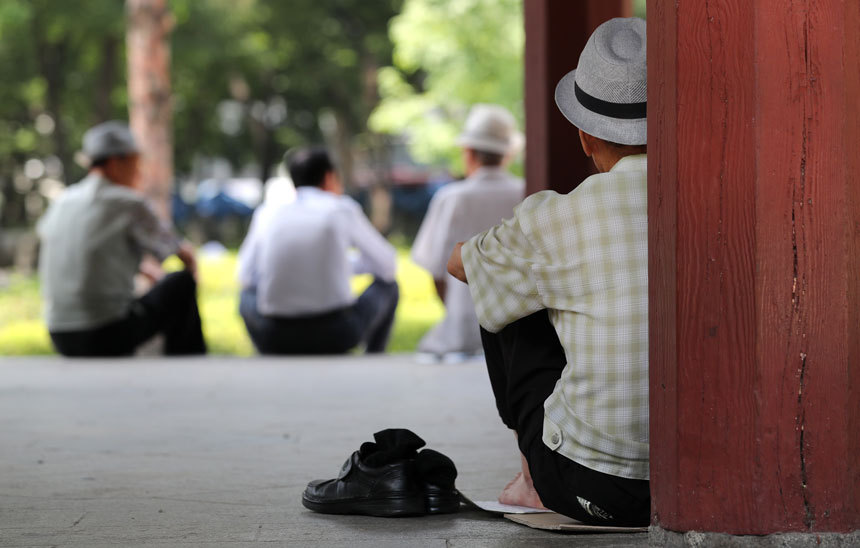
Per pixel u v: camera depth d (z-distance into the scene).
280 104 77.56
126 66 62.41
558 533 5.71
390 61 68.25
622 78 5.36
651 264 5.04
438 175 84.44
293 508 6.52
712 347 4.78
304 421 10.39
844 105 4.75
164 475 7.66
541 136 11.52
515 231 5.52
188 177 79.38
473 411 11.09
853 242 4.81
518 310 5.54
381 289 17.53
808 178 4.74
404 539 5.64
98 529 5.98
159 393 12.60
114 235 16.39
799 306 4.76
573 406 5.44
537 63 11.51
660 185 4.93
